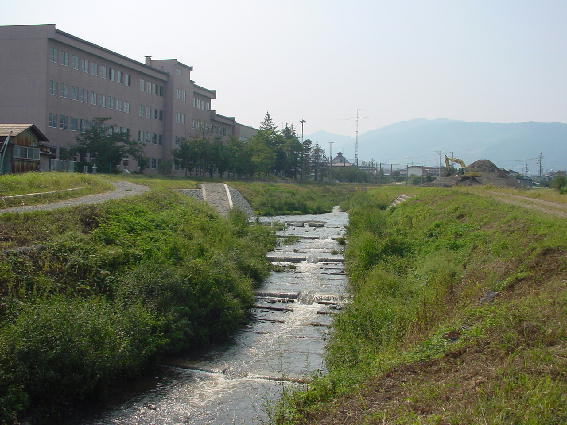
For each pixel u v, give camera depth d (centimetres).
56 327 1084
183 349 1438
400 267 2064
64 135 5262
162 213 2508
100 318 1209
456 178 6994
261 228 3291
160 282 1502
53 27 4869
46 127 4934
